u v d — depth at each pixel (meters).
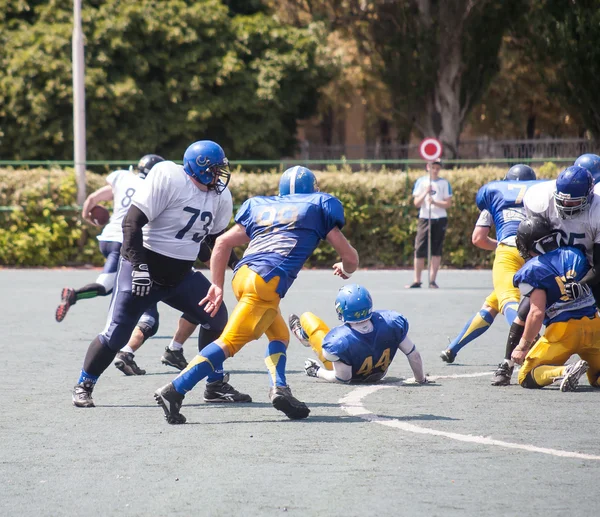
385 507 11.76
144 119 77.19
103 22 74.44
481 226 23.12
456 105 83.62
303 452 14.51
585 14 69.88
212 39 78.69
